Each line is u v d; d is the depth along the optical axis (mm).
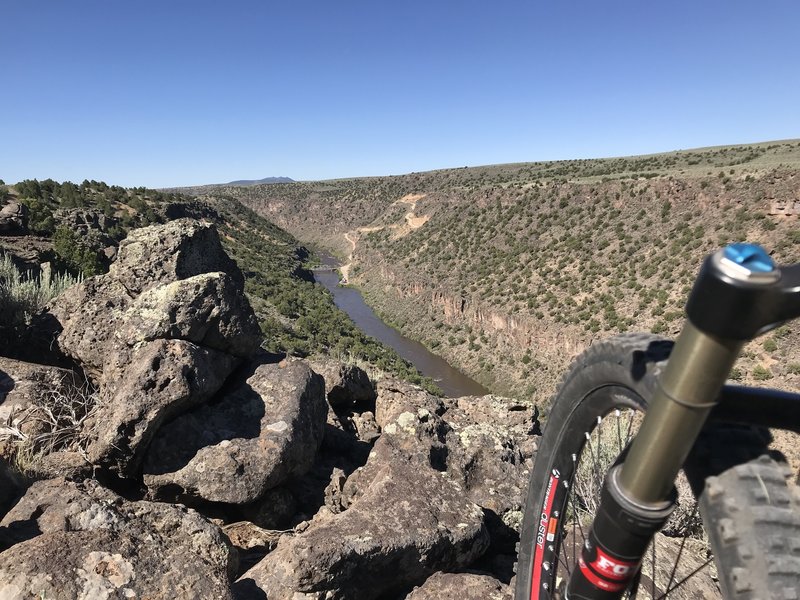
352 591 3969
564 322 82000
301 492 6152
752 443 1454
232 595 3404
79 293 7594
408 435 6430
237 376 6574
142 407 5199
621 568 1562
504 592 4191
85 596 3043
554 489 2426
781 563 1220
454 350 99125
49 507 3881
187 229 7914
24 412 5773
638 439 1404
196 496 5324
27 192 76250
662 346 1723
